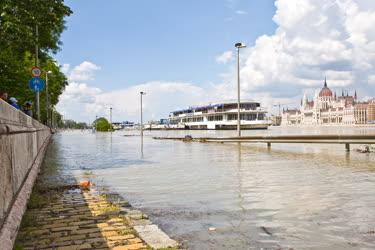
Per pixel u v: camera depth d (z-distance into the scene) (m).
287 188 9.77
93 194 9.27
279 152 22.80
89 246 5.14
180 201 8.41
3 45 18.33
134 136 71.12
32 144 11.23
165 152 25.02
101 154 23.98
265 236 5.66
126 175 13.13
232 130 109.00
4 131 4.58
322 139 24.06
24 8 17.75
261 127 113.50
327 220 6.51
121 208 7.65
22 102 27.03
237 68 36.62
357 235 5.64
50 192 9.49
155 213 7.26
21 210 5.62
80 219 6.66
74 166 16.45
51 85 50.03
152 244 5.22
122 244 5.21
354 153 21.20
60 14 19.33
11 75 23.84
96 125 134.38
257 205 7.82
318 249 5.04
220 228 6.14
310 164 15.52
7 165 5.00
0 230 4.12
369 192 9.03
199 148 28.75
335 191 9.20
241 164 16.11
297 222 6.41
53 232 5.85
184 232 5.93
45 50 27.92
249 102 114.00
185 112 154.88
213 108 122.81
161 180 11.76
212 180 11.53
